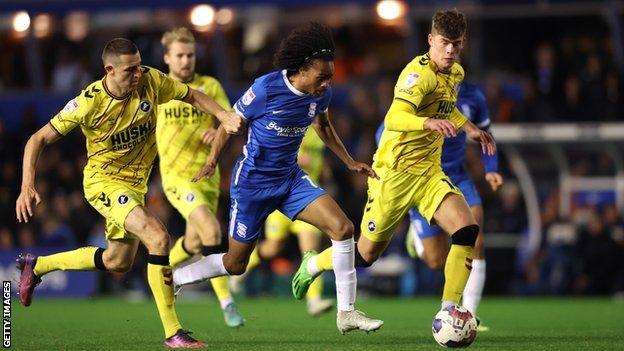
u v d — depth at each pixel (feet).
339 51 176.45
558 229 138.00
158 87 65.77
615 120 150.82
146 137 66.69
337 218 65.87
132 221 64.80
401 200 70.49
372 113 157.69
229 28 178.91
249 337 73.82
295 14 178.09
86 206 154.20
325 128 69.36
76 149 166.71
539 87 156.35
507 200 139.23
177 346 63.57
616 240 135.03
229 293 84.58
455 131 62.54
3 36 187.11
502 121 149.89
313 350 62.34
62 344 67.77
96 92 64.44
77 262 71.97
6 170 163.22
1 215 158.81
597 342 68.69
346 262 66.13
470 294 80.64
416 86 65.87
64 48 186.19
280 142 66.18
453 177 80.64
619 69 162.20
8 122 187.52
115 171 67.00
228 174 147.43
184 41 85.76
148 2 170.19
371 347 64.39
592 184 144.97
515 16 166.61
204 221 84.48
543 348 63.87
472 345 66.13
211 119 87.30
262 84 64.90
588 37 165.17
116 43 63.21
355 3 164.04
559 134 137.39
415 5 167.22
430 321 91.97
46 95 186.29
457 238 67.15
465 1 167.63
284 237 105.09
